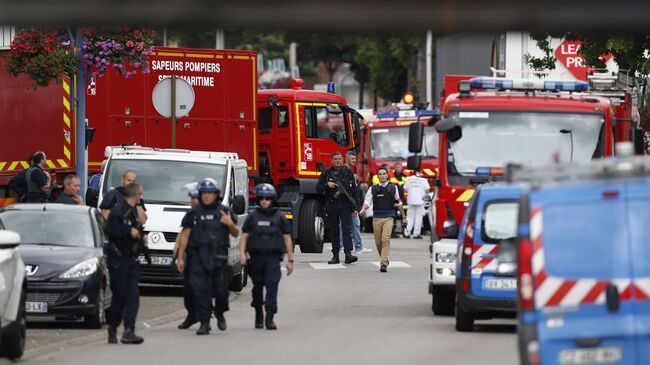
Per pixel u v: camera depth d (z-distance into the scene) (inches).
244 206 3218.5
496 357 2079.2
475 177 2940.5
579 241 1465.3
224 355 2130.9
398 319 2694.4
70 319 2706.7
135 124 4340.6
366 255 4475.9
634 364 1448.1
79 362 2057.1
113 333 2316.7
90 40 3553.2
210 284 2456.9
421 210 5502.0
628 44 3604.8
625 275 1455.5
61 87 3705.7
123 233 2295.8
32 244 2598.4
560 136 2962.6
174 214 3176.7
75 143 3730.3
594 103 2987.2
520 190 2420.0
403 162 5890.8
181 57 4436.5
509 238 2391.7
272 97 4645.7
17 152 3659.0
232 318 2773.1
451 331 2474.2
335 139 4758.9
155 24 1755.7
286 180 4662.9
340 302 3056.1
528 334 1466.5
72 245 2605.8
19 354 2065.7
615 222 1461.6
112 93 4308.6
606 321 1453.0
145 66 3676.2
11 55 3373.5
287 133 4628.4
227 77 4510.3
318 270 3897.6
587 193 1469.0
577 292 1460.4
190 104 3816.4
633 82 3882.9
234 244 3267.7
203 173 3339.1
